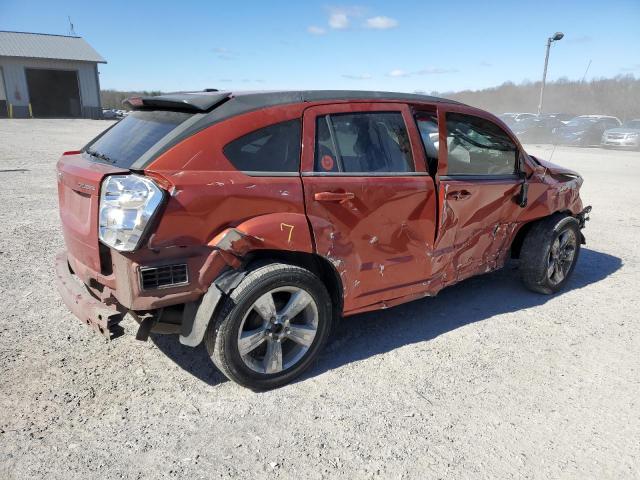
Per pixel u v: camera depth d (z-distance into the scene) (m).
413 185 3.61
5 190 9.09
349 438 2.79
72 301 3.05
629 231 7.68
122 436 2.73
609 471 2.60
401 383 3.34
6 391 3.06
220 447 2.68
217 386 3.23
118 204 2.62
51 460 2.53
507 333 4.11
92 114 40.59
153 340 3.78
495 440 2.80
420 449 2.71
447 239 3.93
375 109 3.56
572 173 5.28
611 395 3.27
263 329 3.09
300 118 3.20
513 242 5.12
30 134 22.12
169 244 2.70
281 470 2.54
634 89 45.06
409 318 4.36
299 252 3.21
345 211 3.28
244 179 2.91
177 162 2.76
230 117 2.97
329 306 3.33
